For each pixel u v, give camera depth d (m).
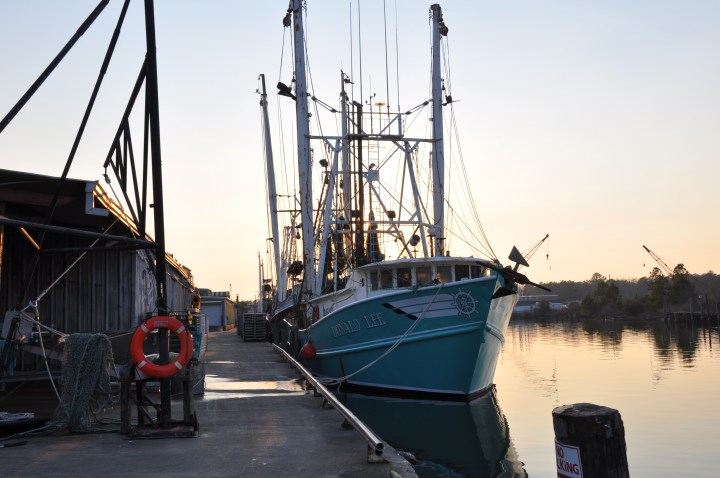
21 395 13.28
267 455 7.66
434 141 27.05
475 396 19.27
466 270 20.22
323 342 22.12
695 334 65.00
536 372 28.94
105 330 16.11
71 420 8.93
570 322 114.38
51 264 16.33
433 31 27.70
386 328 18.94
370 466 7.12
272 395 13.27
